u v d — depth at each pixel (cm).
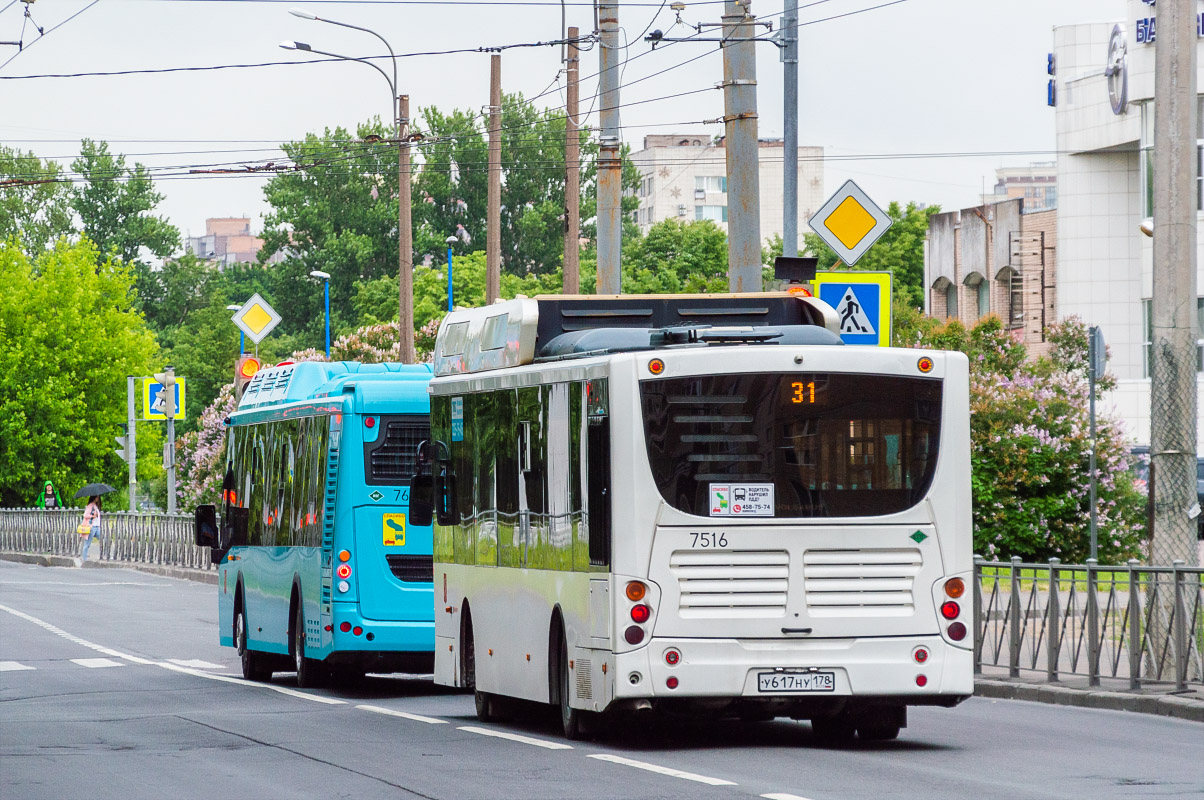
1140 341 13788
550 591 3509
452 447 4181
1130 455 7862
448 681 4206
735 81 5400
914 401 3266
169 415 12406
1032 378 7938
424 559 4866
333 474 4881
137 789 2847
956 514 3266
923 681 3222
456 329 4219
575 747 3347
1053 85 14238
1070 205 14050
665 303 3812
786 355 3234
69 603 9269
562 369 3456
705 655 3175
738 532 3198
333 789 2794
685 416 3206
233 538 5941
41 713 4222
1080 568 4472
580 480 3338
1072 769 2958
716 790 2675
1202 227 11731
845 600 3216
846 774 2880
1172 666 4147
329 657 4834
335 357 15838
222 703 4528
